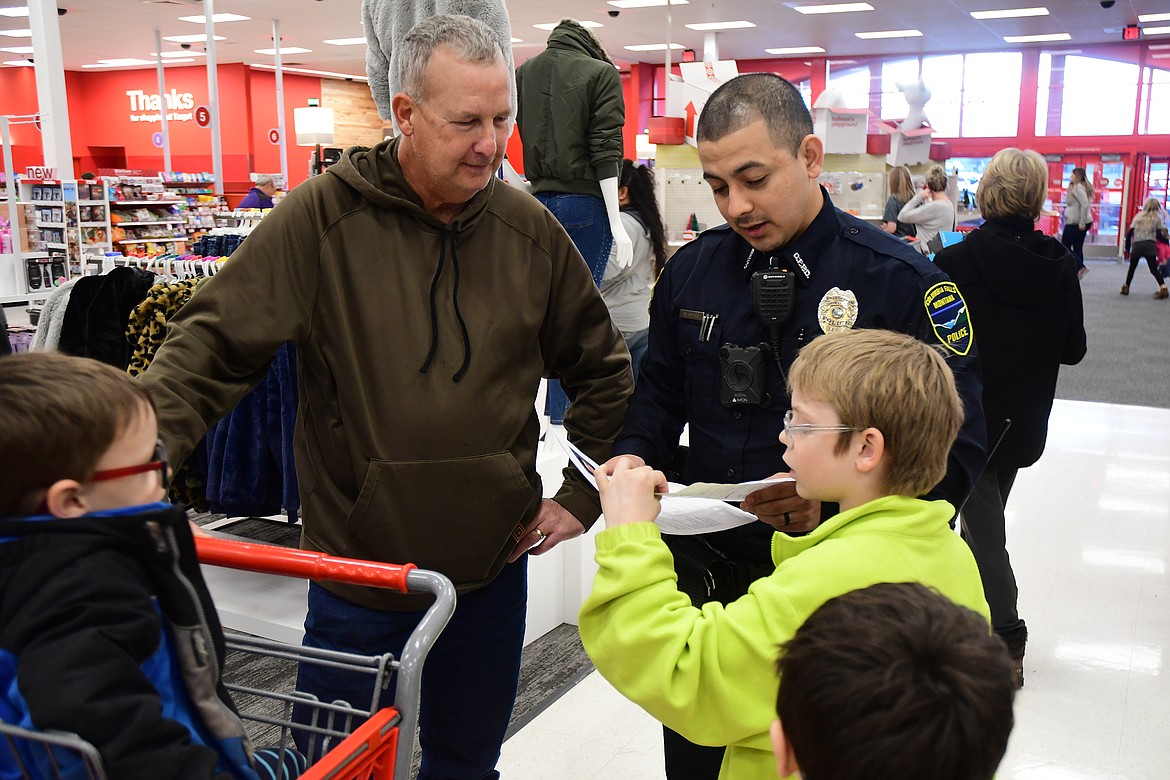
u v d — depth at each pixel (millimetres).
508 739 2645
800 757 773
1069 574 3854
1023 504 4695
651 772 2490
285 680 3008
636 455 1719
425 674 1761
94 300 3418
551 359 1867
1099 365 8562
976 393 1510
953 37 19250
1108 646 3248
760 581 1143
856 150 7527
